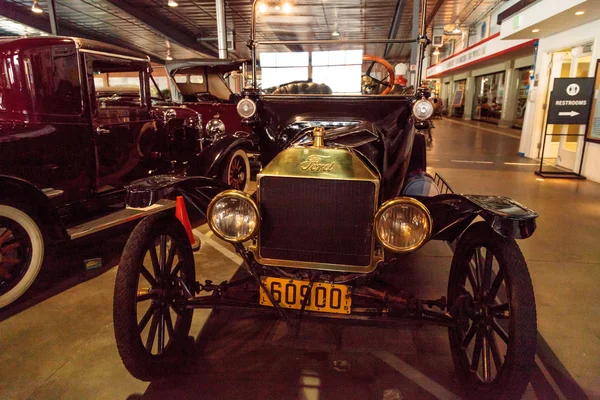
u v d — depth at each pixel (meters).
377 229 1.73
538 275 3.23
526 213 1.69
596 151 6.54
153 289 2.02
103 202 3.75
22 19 13.95
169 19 15.47
